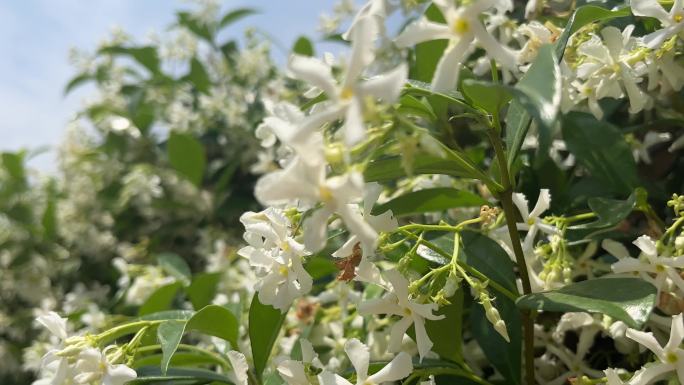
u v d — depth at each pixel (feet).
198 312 1.12
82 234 2.82
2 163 2.89
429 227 1.07
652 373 0.98
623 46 1.13
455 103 1.00
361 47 0.81
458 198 1.23
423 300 0.99
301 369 1.00
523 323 1.09
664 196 1.34
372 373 1.12
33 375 2.61
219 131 2.81
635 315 0.92
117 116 2.97
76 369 1.04
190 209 2.77
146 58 2.84
